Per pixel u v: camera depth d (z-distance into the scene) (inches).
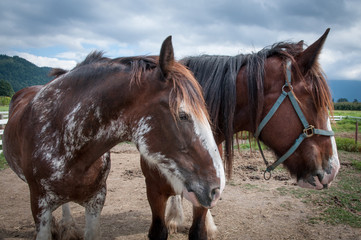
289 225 138.3
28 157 81.9
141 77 71.6
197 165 66.3
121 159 302.8
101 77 76.9
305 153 80.7
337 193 181.6
